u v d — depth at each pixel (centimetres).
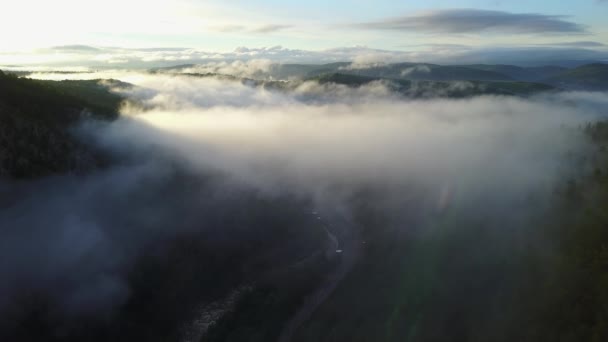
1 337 8556
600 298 8581
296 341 9169
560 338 8144
